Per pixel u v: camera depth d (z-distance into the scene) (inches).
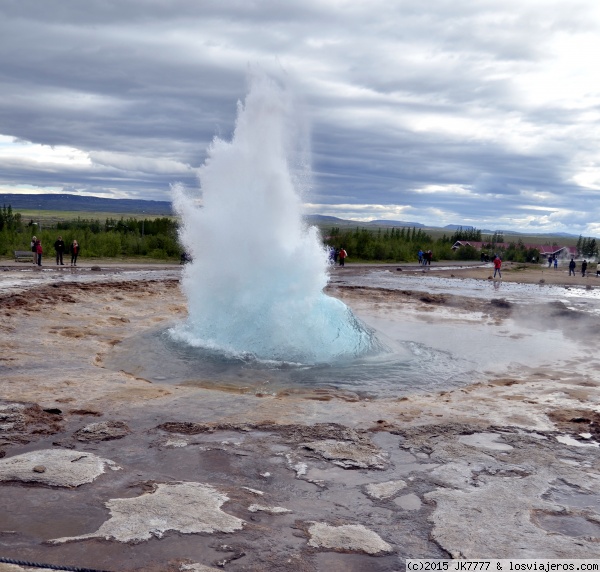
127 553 136.7
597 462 206.7
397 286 901.8
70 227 2048.5
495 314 647.8
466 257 2190.0
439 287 921.5
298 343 388.8
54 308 519.2
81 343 397.4
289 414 253.1
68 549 137.3
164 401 265.4
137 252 1429.6
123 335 441.1
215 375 340.2
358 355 394.3
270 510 163.6
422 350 432.8
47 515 153.6
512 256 2453.2
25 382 286.0
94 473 181.8
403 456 209.0
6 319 444.5
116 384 292.7
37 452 197.2
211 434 224.4
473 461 205.0
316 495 175.8
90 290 643.5
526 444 222.5
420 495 177.2
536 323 594.9
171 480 180.9
